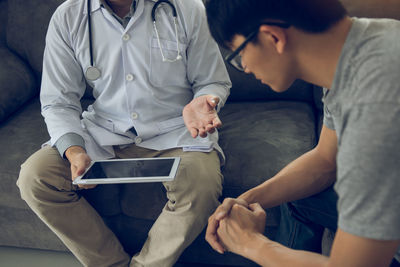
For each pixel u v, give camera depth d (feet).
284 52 2.49
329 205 3.59
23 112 6.01
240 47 2.55
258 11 2.35
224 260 5.02
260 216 3.30
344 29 2.40
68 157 4.46
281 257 2.91
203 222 4.43
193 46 4.72
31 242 5.44
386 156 2.11
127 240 5.19
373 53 2.25
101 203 4.93
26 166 4.54
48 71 4.86
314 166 3.61
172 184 4.34
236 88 6.02
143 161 4.22
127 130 4.90
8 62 6.17
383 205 2.17
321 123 5.39
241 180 4.60
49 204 4.50
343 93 2.40
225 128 5.46
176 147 4.71
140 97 4.74
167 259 4.54
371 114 2.15
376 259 2.32
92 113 5.08
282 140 5.01
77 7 4.66
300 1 2.30
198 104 4.50
